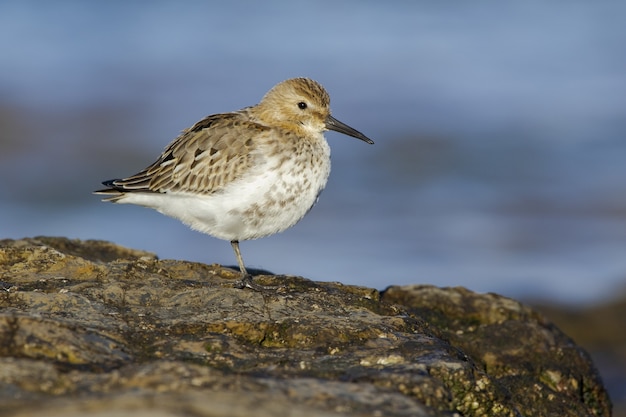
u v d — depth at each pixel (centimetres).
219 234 932
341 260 1686
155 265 878
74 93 2714
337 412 533
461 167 2286
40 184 2172
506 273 1645
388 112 2630
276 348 687
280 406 526
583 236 1853
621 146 2391
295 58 3012
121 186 952
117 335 672
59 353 608
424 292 1000
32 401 518
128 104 2675
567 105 2664
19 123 2530
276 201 907
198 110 2644
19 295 730
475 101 2733
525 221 1928
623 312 1435
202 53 3033
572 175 2219
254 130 926
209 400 516
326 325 719
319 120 964
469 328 950
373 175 2227
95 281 801
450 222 1931
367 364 645
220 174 904
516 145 2398
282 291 833
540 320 982
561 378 888
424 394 596
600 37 3197
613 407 1137
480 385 661
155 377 557
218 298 769
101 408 498
